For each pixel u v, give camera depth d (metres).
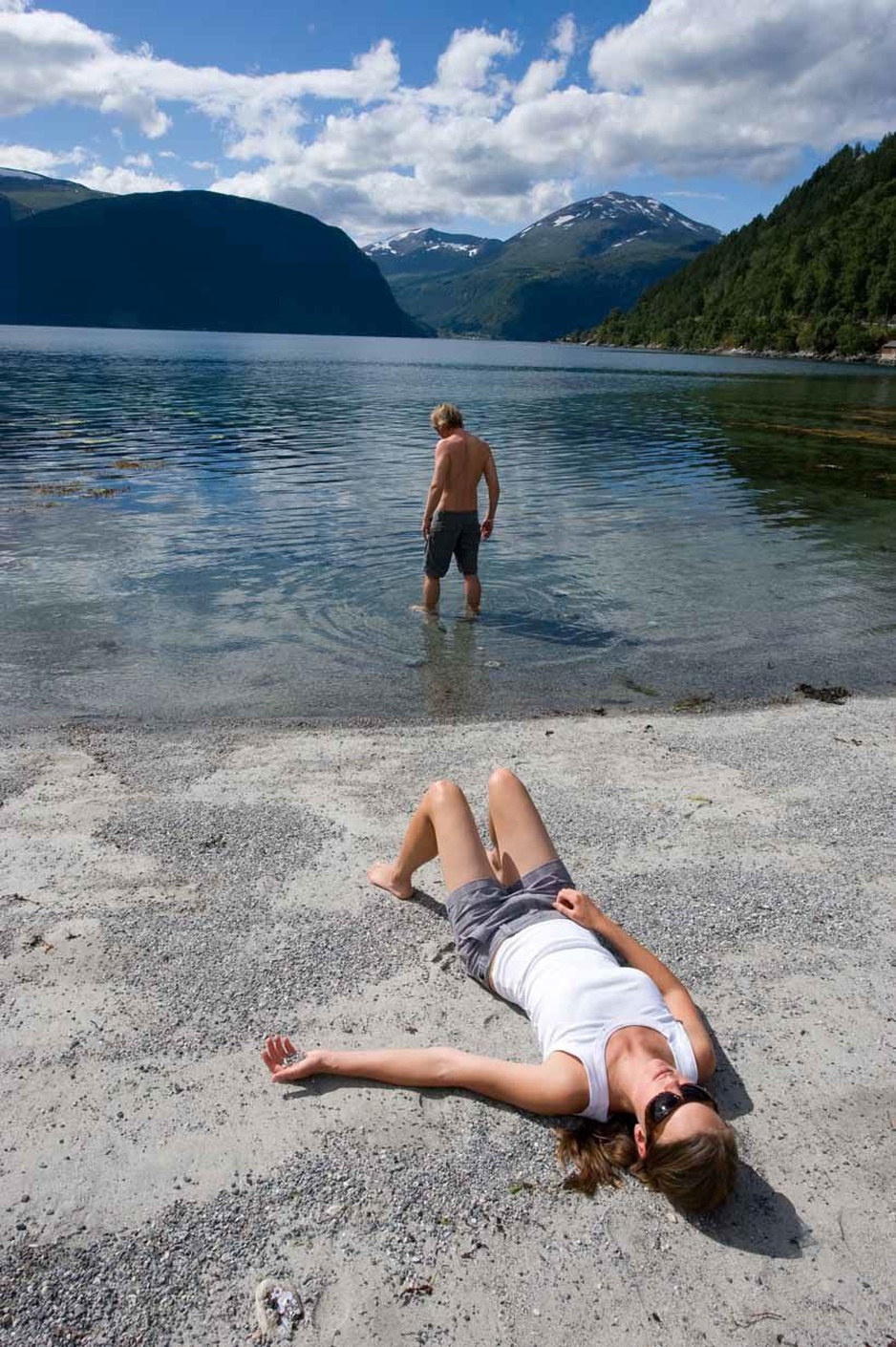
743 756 5.84
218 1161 2.71
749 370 81.69
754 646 8.21
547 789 5.26
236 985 3.50
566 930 3.30
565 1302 2.30
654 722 6.40
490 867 3.67
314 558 10.95
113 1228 2.47
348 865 4.39
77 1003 3.36
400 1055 3.03
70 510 13.45
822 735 6.22
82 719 6.15
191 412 29.84
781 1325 2.26
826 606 9.55
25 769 5.32
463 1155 2.78
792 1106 3.00
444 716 6.42
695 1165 2.47
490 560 11.17
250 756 5.62
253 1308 2.26
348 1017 3.35
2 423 24.64
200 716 6.27
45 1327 2.19
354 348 144.50
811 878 4.40
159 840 4.54
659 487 17.12
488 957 3.40
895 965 3.76
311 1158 2.73
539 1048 3.21
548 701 6.78
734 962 3.74
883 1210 2.62
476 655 7.76
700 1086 2.92
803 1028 3.37
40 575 9.86
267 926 3.88
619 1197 2.64
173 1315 2.23
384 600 9.34
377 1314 2.26
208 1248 2.42
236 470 17.86
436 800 3.82
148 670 7.16
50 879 4.16
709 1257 2.45
